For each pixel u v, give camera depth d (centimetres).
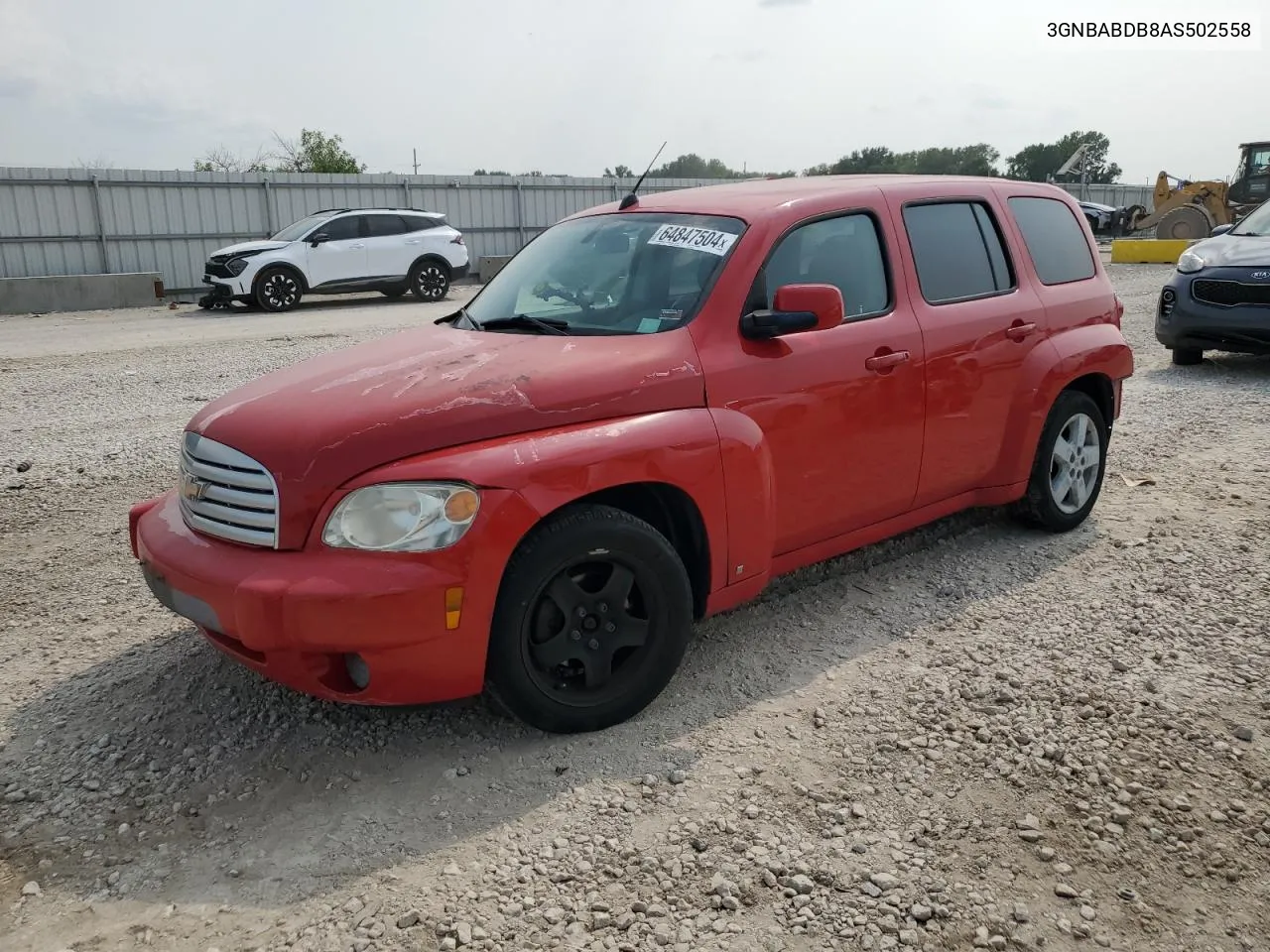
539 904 264
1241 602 439
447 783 318
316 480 303
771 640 414
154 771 328
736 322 376
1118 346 534
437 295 2112
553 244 455
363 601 293
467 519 303
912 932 252
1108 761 323
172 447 746
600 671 341
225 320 1720
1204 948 248
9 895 272
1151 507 573
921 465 444
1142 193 4522
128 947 253
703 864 278
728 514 361
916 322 436
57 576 498
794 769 322
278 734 348
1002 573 480
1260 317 925
